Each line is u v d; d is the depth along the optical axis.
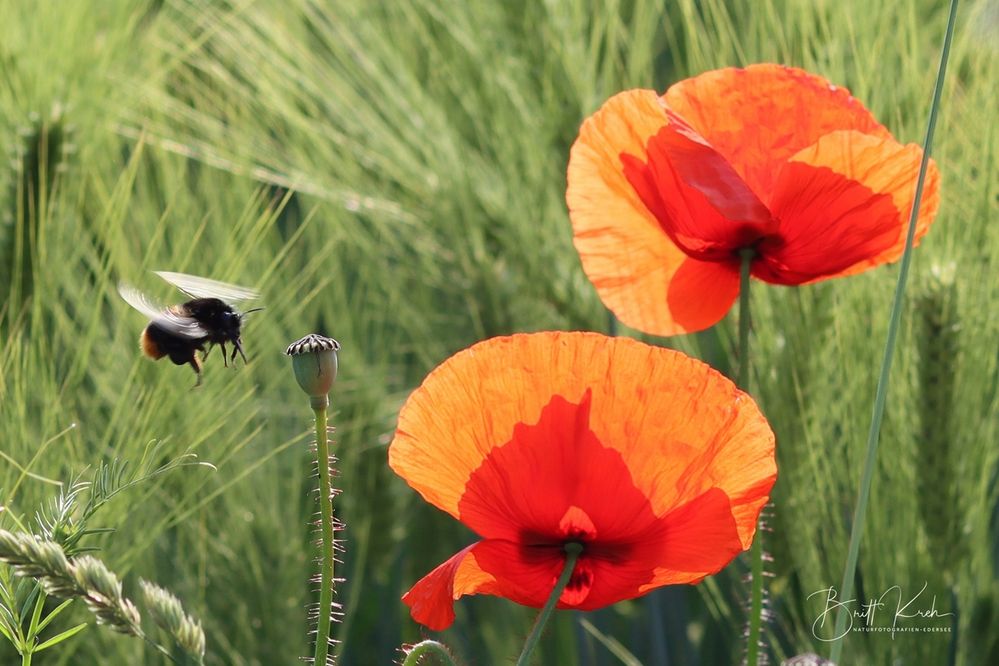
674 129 0.99
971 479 1.15
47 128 1.29
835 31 1.24
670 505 0.91
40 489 1.10
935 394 1.12
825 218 1.00
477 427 0.91
